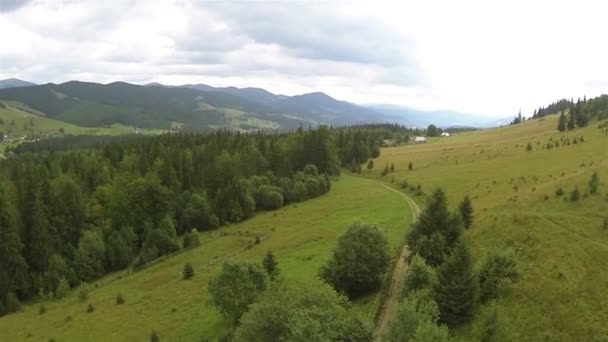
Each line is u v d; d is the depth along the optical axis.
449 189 133.00
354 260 72.50
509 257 64.31
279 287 57.44
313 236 113.69
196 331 75.25
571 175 93.50
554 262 62.03
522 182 111.31
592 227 67.38
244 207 151.00
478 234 76.94
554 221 70.94
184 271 102.81
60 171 154.62
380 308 65.75
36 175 141.00
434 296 59.22
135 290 101.88
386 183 167.00
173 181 156.25
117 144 191.38
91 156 173.12
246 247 119.06
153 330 75.38
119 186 143.00
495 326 53.81
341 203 147.25
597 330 50.75
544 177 108.62
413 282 64.06
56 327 86.88
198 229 145.25
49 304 101.69
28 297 109.25
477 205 101.25
